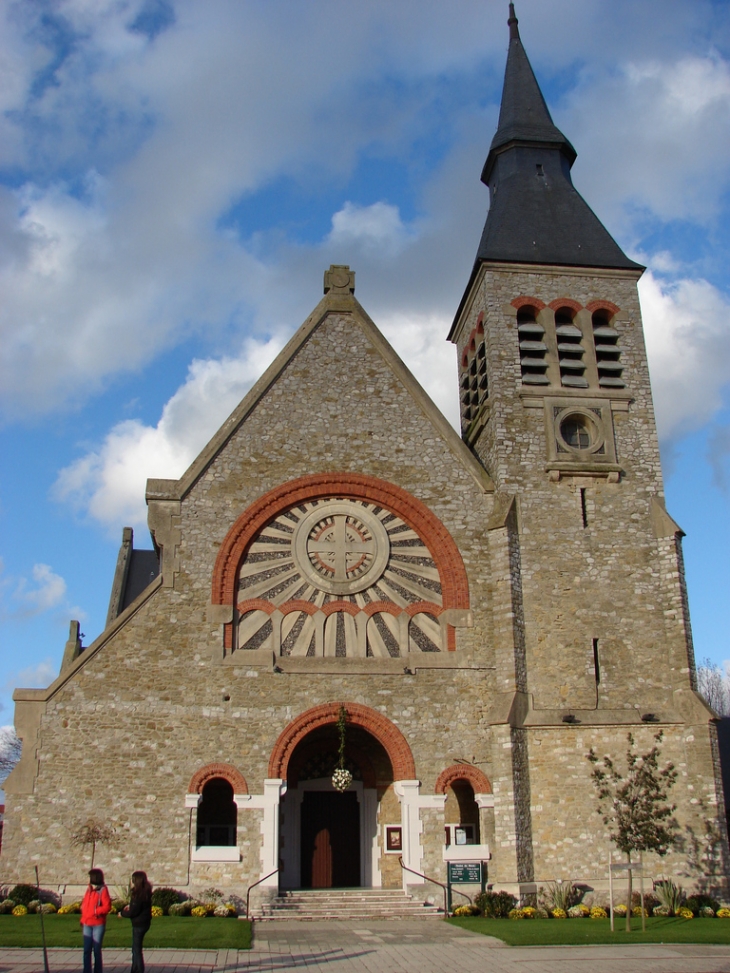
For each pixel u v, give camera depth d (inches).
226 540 997.8
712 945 700.0
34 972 560.1
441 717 962.7
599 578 1040.2
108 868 871.7
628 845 836.6
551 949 679.1
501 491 1066.1
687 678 994.1
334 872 984.9
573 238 1211.2
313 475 1040.8
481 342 1200.2
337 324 1119.6
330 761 1023.0
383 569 1019.9
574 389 1126.4
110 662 935.0
